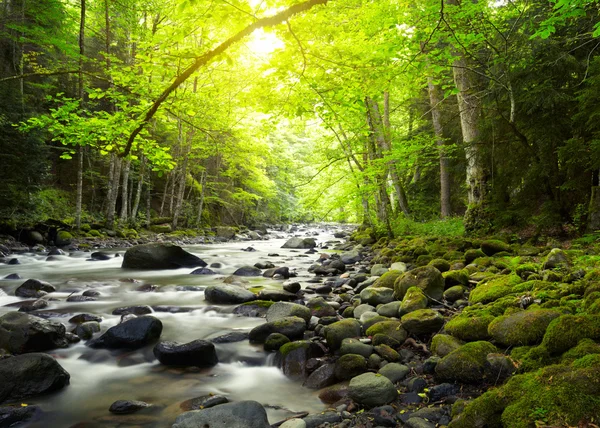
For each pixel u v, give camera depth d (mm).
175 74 4570
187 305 7035
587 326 3277
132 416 3549
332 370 4176
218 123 10477
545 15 9078
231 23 4148
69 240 16344
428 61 7441
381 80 5914
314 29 4359
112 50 23656
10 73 20312
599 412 2391
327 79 5223
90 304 7148
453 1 9250
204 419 3121
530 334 3639
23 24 15984
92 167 25531
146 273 10711
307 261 13477
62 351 4949
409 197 22062
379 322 4996
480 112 11812
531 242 9383
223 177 35188
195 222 29188
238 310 6621
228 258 14516
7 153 15820
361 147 15125
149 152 6469
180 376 4402
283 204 43406
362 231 21781
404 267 8641
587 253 6840
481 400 2891
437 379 3746
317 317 5988
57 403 3770
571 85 9266
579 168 9133
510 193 11438
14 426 3377
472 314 4617
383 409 3365
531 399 2643
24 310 6578
